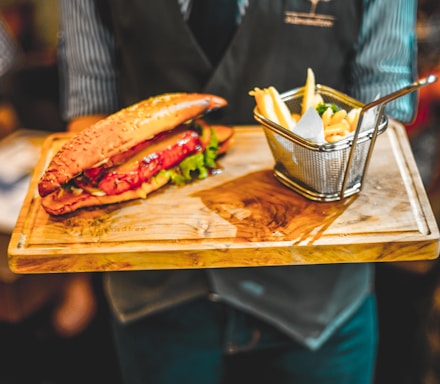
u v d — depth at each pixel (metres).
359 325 1.87
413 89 1.21
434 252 1.31
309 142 1.30
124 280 1.84
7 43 3.04
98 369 2.74
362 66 1.68
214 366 1.93
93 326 2.93
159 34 1.63
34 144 2.69
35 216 1.41
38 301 2.57
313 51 1.65
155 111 1.44
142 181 1.44
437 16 2.51
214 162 1.55
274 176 1.50
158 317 1.85
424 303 2.62
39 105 3.07
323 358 1.87
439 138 2.62
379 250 1.30
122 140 1.39
